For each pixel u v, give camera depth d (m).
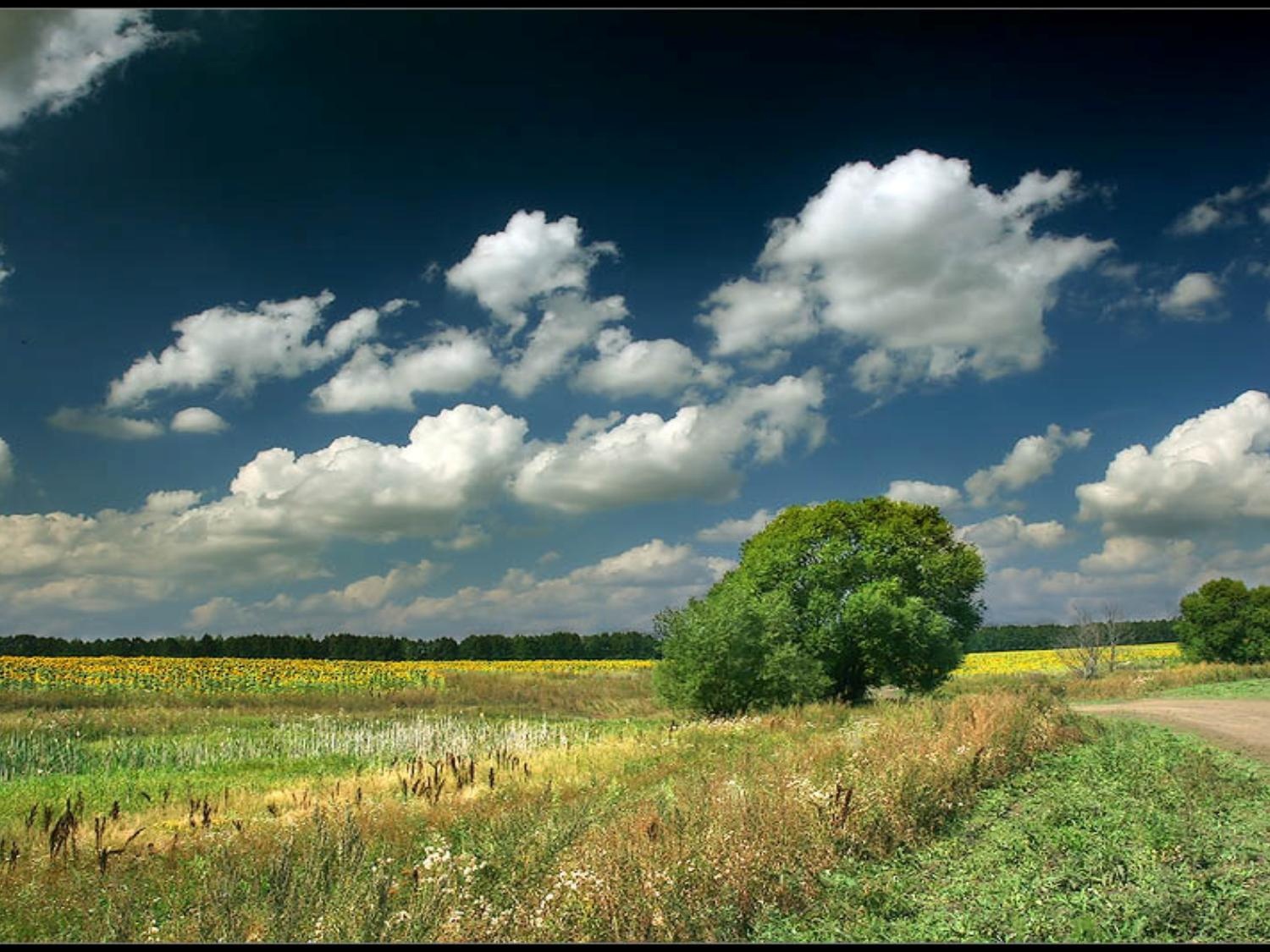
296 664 59.31
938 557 45.09
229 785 18.84
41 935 8.47
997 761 15.77
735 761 17.59
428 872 9.12
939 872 10.06
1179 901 8.27
